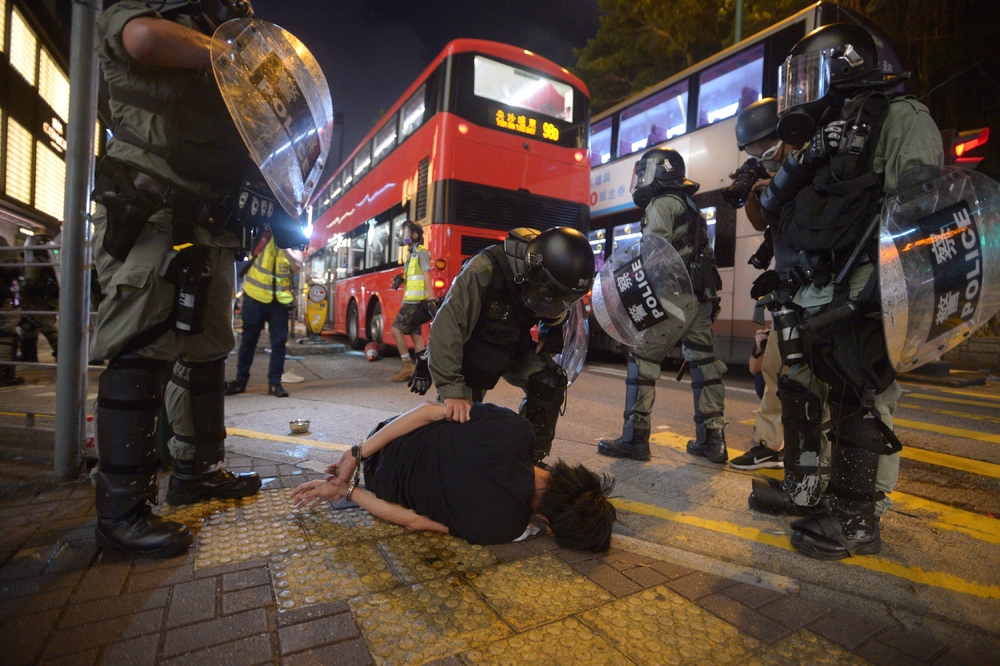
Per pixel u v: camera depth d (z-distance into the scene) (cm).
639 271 274
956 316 169
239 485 239
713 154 751
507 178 748
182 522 211
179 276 185
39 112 1355
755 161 277
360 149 1173
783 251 217
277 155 185
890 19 1249
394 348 1050
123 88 185
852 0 1178
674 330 290
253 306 513
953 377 774
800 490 219
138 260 184
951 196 172
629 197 897
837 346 190
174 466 233
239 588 165
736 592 175
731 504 256
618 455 332
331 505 233
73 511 217
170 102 184
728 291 729
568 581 176
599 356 1086
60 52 1448
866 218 189
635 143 897
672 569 188
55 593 160
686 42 1738
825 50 202
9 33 1190
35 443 305
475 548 196
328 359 913
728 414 492
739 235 718
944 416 494
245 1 204
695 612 161
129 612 151
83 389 256
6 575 169
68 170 248
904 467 329
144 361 187
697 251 316
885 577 181
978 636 155
